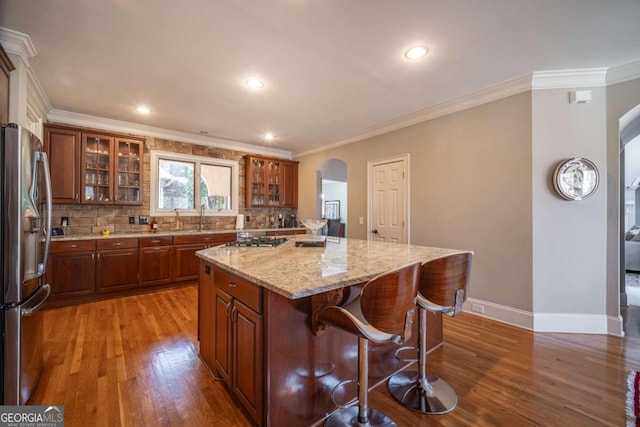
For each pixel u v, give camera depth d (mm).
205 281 2098
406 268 1286
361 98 3254
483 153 3100
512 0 1745
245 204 5527
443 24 1974
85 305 3436
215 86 2953
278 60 2447
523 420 1543
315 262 1782
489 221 3047
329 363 1600
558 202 2707
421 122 3707
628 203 7559
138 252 3896
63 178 3594
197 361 2154
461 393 1776
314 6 1799
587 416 1564
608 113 2619
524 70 2623
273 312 1353
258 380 1386
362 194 4590
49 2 1766
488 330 2732
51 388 1805
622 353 2270
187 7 1812
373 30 2037
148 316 3080
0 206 1482
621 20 1927
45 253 1820
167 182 4691
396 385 1857
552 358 2195
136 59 2436
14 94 2141
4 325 1493
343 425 1496
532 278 2752
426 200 3635
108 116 3924
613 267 2609
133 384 1856
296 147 5754
